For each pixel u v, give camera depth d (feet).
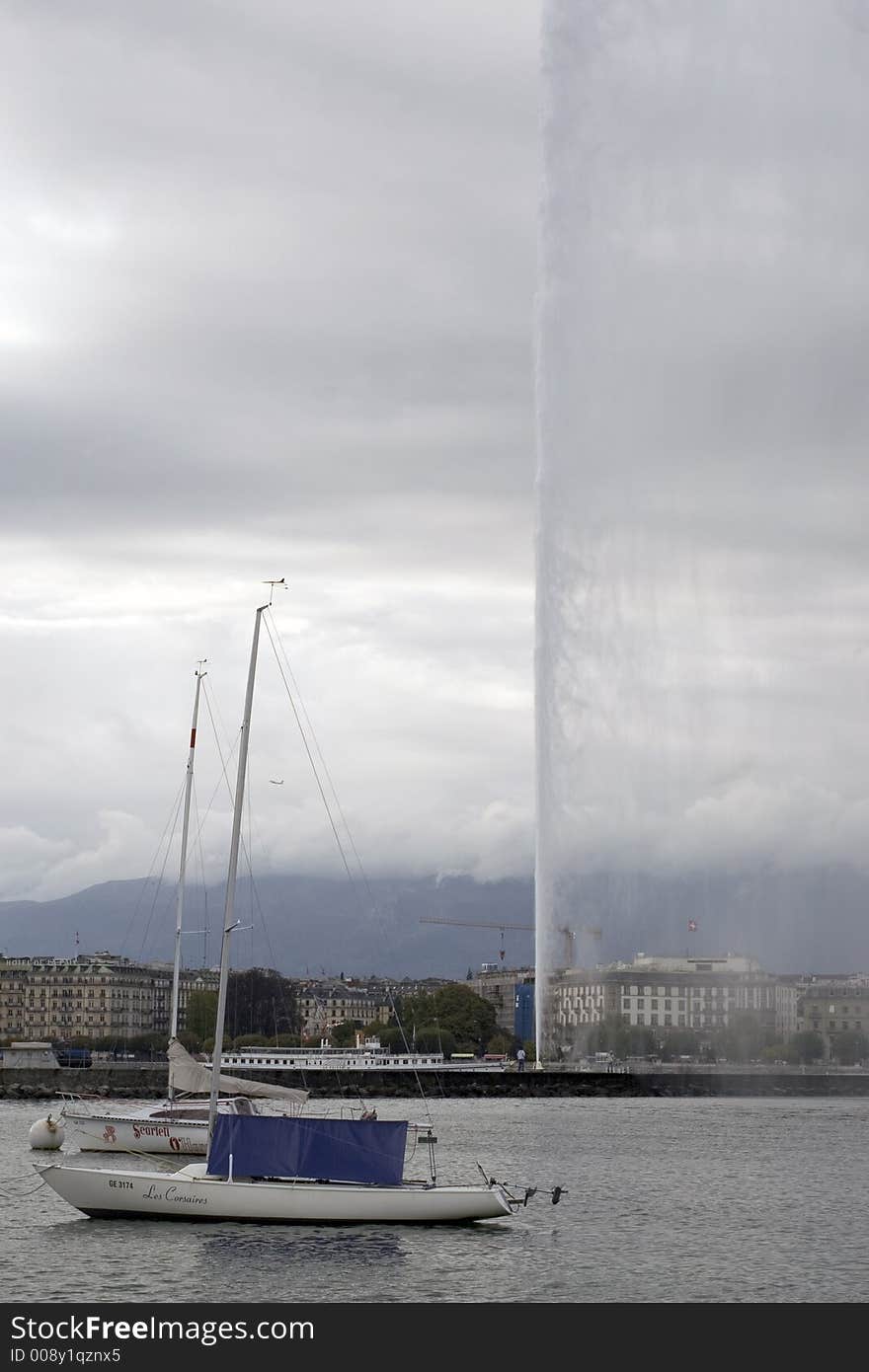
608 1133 422.41
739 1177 309.42
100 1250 209.77
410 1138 401.08
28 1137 416.26
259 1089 285.02
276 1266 200.75
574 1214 250.16
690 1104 558.56
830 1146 379.55
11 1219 233.35
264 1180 228.84
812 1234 233.35
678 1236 229.66
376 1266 201.46
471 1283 194.49
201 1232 221.66
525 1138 404.98
